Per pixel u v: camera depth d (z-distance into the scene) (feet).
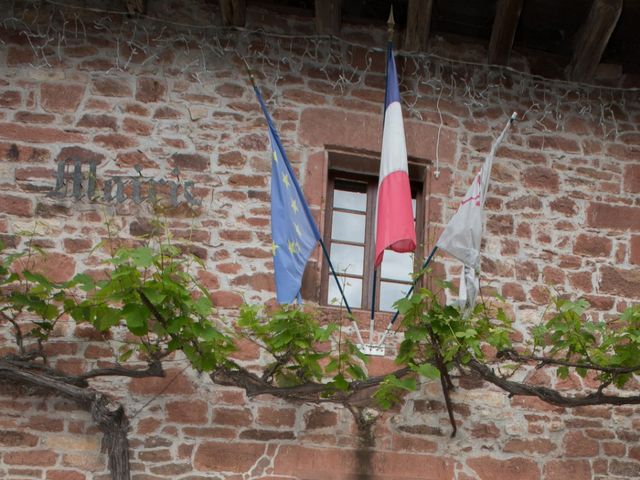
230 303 22.04
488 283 23.45
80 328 21.34
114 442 20.25
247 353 21.76
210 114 23.20
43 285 19.45
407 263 23.99
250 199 22.79
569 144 24.93
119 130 22.72
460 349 20.08
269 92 23.66
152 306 18.71
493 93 24.91
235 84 23.53
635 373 21.11
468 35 25.62
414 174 24.26
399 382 19.43
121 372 20.21
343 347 22.00
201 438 21.09
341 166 23.99
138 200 22.31
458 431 22.18
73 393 20.04
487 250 23.68
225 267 22.26
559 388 23.00
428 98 24.48
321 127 23.66
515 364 22.63
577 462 22.50
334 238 23.86
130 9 23.40
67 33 23.20
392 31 22.29
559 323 20.62
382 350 22.21
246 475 21.02
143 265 17.87
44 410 20.72
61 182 22.17
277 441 21.33
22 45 22.97
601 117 25.27
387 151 21.52
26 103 22.59
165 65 23.35
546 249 23.99
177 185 22.54
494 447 22.25
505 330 20.62
